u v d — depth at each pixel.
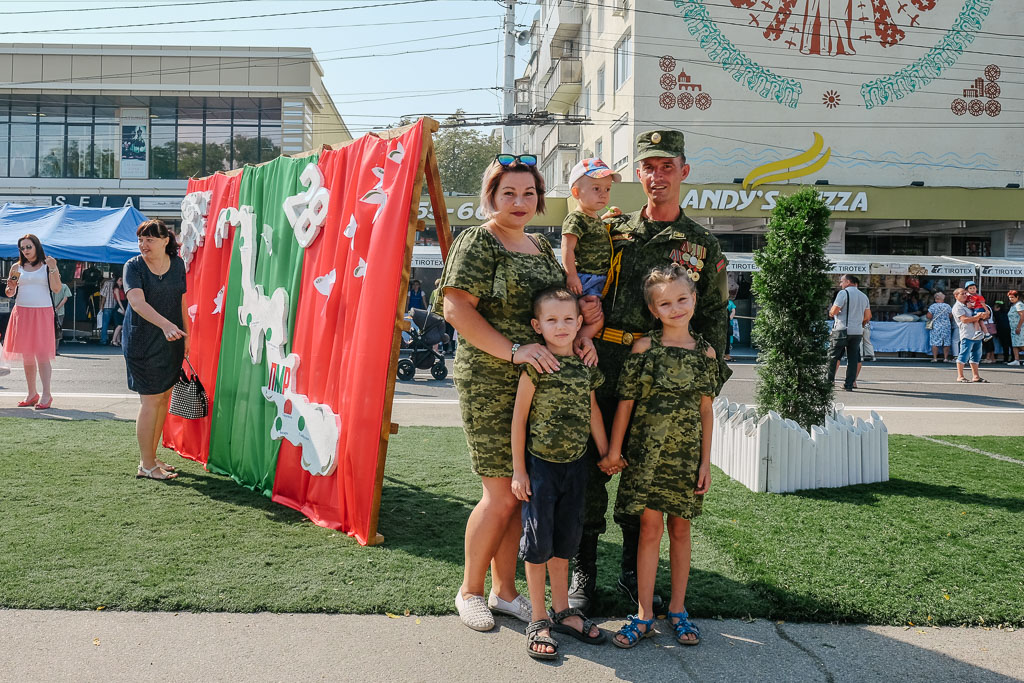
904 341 19.14
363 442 4.27
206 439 6.03
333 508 4.55
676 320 3.31
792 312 6.06
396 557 4.02
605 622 3.43
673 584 3.34
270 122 28.64
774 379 6.08
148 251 5.45
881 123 22.97
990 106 23.31
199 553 3.99
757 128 22.70
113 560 3.84
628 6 23.12
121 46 27.75
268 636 3.13
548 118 30.38
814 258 6.04
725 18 22.52
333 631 3.19
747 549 4.26
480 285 3.21
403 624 3.29
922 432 8.41
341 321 4.67
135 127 28.44
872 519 4.88
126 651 2.96
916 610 3.47
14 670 2.80
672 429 3.27
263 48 28.05
